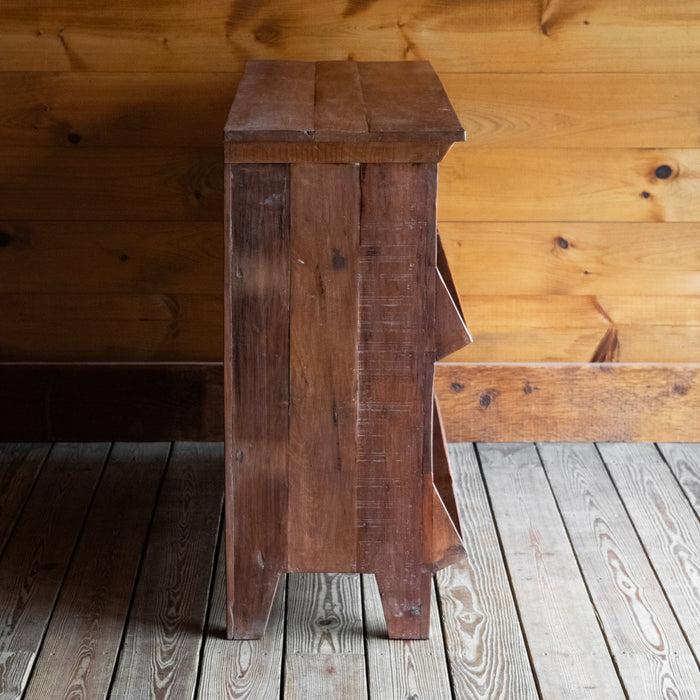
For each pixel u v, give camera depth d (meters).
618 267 2.51
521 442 2.60
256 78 1.97
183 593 1.99
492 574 2.05
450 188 2.44
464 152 2.41
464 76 2.36
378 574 1.80
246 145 1.55
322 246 1.62
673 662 1.79
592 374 2.56
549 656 1.80
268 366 1.68
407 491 1.75
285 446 1.72
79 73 2.32
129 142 2.38
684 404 2.59
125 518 2.25
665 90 2.37
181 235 2.45
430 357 1.68
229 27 2.30
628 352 2.58
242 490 1.75
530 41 2.33
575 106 2.38
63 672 1.75
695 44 2.33
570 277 2.51
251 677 1.74
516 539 2.18
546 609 1.94
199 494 2.36
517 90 2.37
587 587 2.01
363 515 1.77
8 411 2.55
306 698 1.69
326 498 1.76
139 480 2.42
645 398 2.58
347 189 1.59
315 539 1.78
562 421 2.60
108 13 2.28
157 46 2.31
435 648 1.83
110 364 2.53
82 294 2.49
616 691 1.71
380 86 1.91
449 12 2.30
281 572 1.80
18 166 2.38
